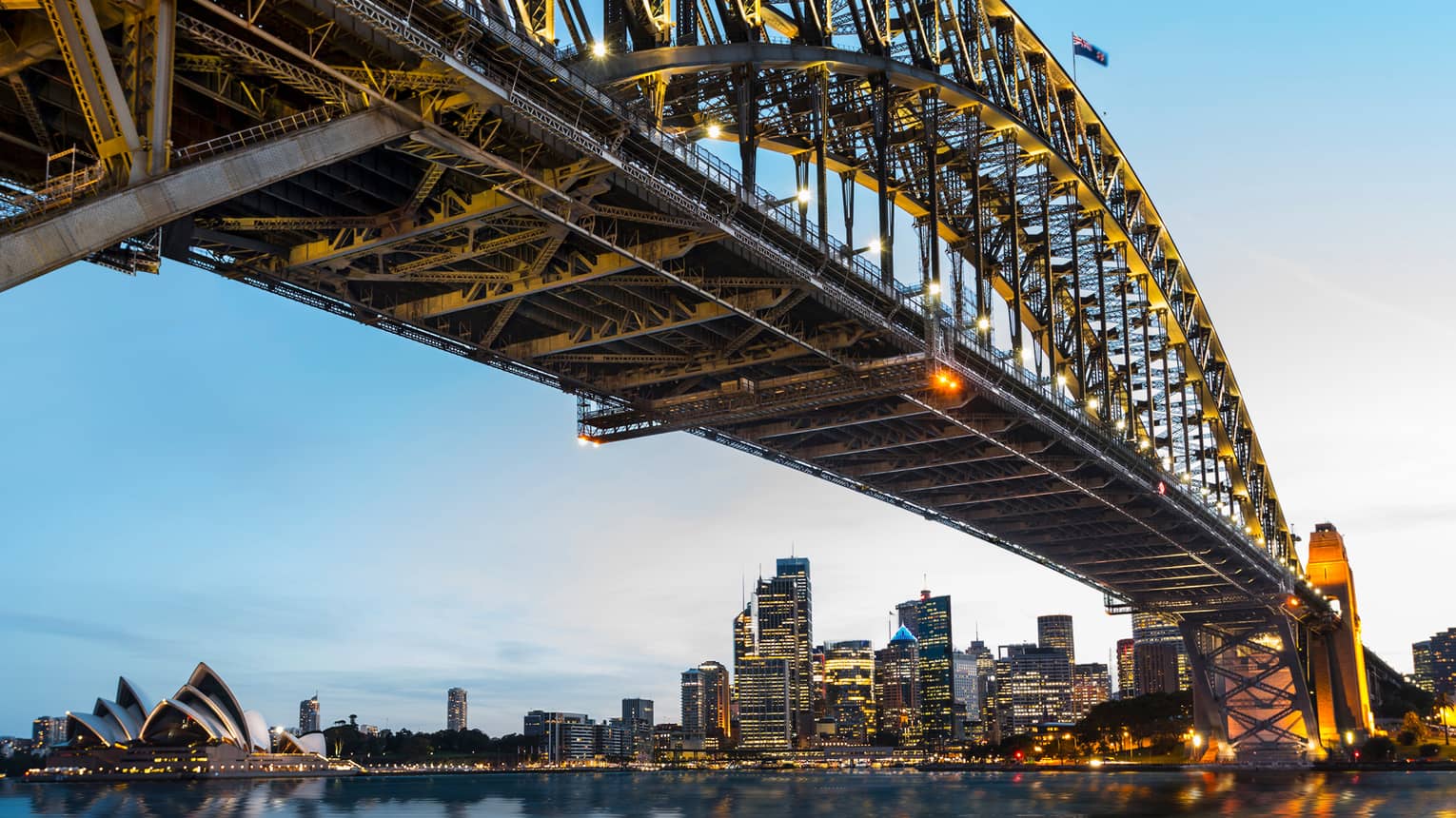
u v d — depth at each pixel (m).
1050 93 93.94
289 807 161.00
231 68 37.75
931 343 65.31
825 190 60.16
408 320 56.53
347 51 38.47
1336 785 141.62
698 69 53.50
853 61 63.06
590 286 55.47
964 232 90.00
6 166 40.97
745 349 66.12
